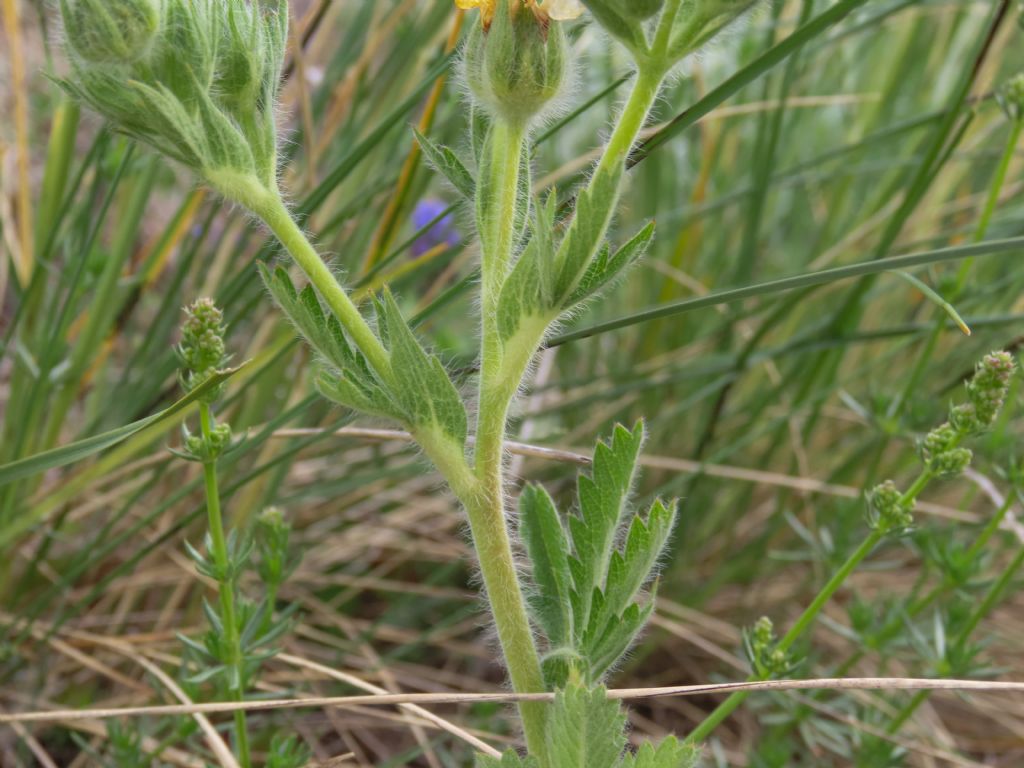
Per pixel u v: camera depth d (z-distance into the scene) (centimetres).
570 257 13
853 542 30
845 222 38
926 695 22
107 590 28
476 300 19
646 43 13
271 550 20
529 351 14
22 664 25
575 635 15
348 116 31
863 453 31
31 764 25
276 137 14
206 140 13
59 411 27
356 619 32
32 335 28
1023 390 27
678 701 30
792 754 29
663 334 35
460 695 16
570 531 15
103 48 13
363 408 14
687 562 32
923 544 24
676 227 34
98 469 24
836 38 30
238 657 18
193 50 13
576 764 14
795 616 31
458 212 23
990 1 33
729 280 35
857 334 28
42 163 40
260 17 14
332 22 31
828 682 16
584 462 21
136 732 23
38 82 39
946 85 38
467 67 14
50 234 26
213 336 17
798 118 35
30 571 27
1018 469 21
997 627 31
